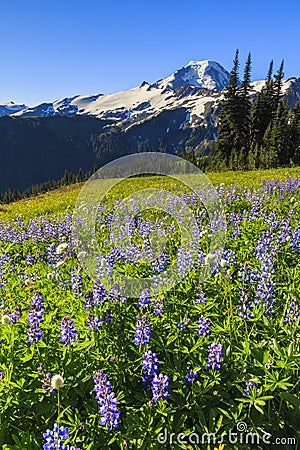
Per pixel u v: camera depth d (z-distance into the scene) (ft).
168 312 19.01
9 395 13.51
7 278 26.63
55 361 14.93
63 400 13.79
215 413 13.25
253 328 17.51
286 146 177.06
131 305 19.54
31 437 12.35
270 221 32.30
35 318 14.75
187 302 20.18
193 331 17.19
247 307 18.24
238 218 34.94
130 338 16.87
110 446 12.73
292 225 32.42
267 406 13.92
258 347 15.35
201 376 14.28
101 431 12.76
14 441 12.82
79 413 13.52
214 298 19.83
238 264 24.72
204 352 15.81
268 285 17.81
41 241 38.24
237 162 161.07
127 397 14.56
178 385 14.25
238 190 60.64
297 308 16.20
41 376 14.34
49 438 10.64
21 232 43.47
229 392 14.57
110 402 11.70
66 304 19.76
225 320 17.69
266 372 13.78
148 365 13.79
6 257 28.94
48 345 15.76
